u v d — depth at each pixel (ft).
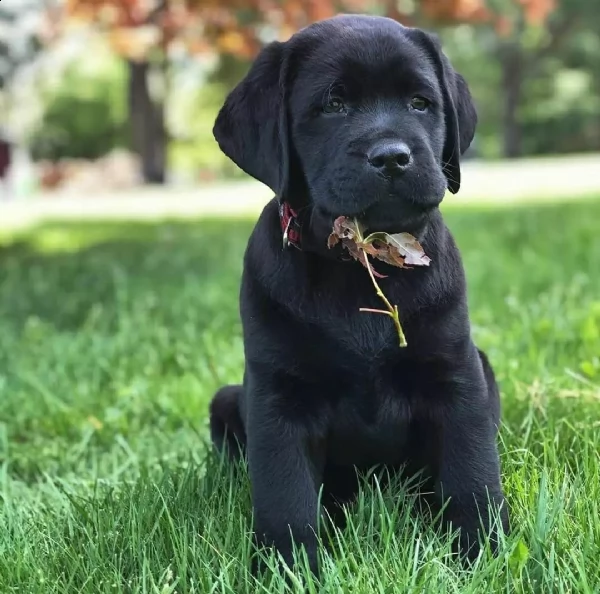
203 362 3.73
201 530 2.32
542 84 32.50
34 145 35.09
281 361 2.26
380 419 2.32
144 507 2.36
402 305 2.24
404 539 2.19
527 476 2.42
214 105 33.24
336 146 2.23
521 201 11.05
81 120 34.86
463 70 33.81
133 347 4.13
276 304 2.27
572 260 5.41
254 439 2.28
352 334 2.25
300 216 2.30
